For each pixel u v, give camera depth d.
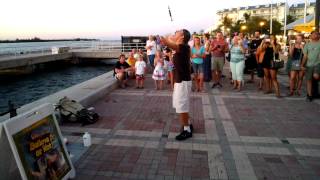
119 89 9.95
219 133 5.42
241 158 4.35
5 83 25.23
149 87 10.28
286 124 5.90
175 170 4.00
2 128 2.88
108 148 4.75
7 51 30.36
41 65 33.41
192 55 9.11
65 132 5.52
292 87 8.51
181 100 5.03
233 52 9.29
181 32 4.88
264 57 8.62
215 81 10.05
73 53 37.81
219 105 7.49
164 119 6.31
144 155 4.48
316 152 4.54
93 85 9.36
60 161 3.52
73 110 6.04
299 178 3.75
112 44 40.22
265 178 3.76
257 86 10.11
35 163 3.10
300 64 8.14
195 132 5.47
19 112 6.10
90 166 4.12
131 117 6.48
